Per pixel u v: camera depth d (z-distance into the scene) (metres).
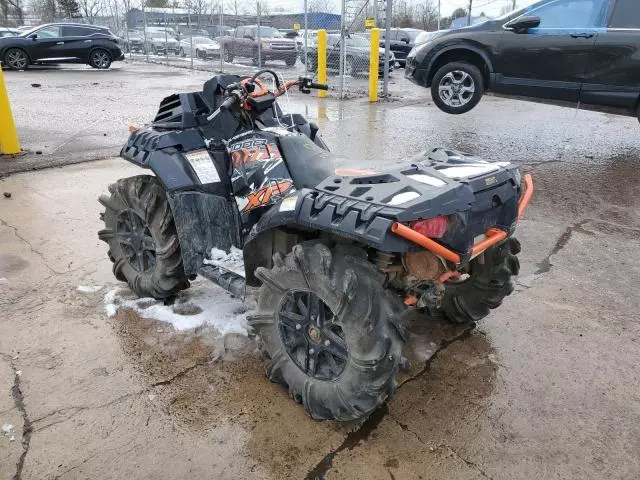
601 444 2.51
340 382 2.43
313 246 2.41
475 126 9.64
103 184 6.32
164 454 2.44
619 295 3.87
